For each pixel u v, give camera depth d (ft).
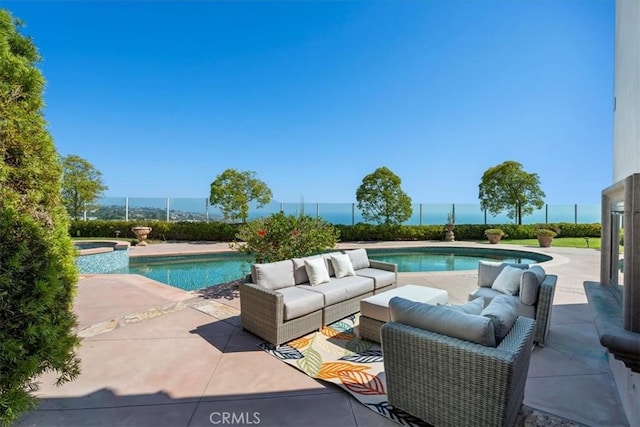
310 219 19.92
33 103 6.52
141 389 7.47
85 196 47.34
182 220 50.44
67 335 6.77
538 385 7.50
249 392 7.34
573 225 48.98
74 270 7.42
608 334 5.04
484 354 5.18
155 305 14.35
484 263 13.01
